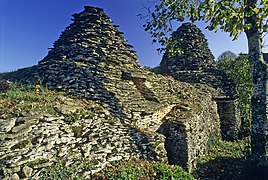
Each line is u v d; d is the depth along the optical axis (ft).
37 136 15.26
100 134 19.51
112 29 30.99
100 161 17.99
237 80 52.11
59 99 20.83
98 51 28.02
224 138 44.91
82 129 18.45
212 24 18.01
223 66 57.00
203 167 27.48
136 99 26.20
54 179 14.12
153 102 27.73
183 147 25.79
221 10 16.15
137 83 29.09
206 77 47.73
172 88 35.35
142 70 31.58
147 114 25.67
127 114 23.20
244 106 49.73
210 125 39.17
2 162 12.94
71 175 15.31
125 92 25.66
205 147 33.71
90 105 21.74
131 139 21.62
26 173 13.34
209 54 53.06
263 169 22.17
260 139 23.22
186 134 25.86
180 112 30.19
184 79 47.73
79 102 21.80
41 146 15.12
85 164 16.87
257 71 23.84
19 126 14.98
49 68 26.91
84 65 25.93
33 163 14.07
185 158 25.46
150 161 21.27
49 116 16.96
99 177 16.83
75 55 27.30
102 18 30.94
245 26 16.30
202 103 37.24
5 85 23.56
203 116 35.37
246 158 25.38
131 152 20.76
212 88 45.70
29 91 21.88
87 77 24.99
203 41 53.42
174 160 25.89
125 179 16.76
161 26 24.38
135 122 23.63
